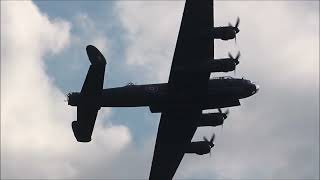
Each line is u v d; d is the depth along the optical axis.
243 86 146.12
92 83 140.25
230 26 142.75
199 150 157.25
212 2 142.25
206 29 142.62
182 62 144.12
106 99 145.00
